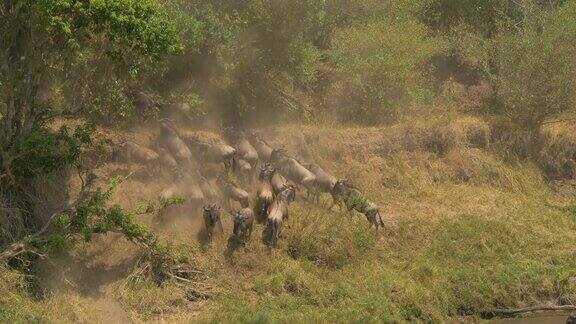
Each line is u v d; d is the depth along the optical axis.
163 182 48.06
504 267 47.47
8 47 41.06
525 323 43.22
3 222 40.28
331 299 42.53
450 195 57.16
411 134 61.59
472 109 70.75
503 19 77.19
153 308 39.91
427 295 43.66
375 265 46.31
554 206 58.19
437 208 54.91
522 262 48.41
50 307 37.84
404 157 60.41
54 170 43.56
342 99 66.06
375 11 72.19
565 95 64.38
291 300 41.69
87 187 42.62
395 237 49.78
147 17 40.22
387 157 60.09
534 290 46.09
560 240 51.81
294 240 46.25
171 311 40.12
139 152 48.12
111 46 41.16
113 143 48.50
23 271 39.00
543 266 47.97
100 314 38.75
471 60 72.19
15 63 40.94
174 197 43.84
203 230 45.47
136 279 41.03
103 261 42.03
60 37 40.69
